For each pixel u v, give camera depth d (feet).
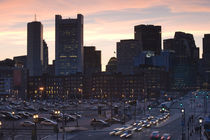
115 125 322.34
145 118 380.99
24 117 370.32
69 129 267.59
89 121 352.90
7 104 610.24
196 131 276.00
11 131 263.08
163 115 408.67
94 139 234.99
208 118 280.72
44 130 272.10
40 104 618.03
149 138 240.73
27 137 237.86
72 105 599.57
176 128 302.86
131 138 240.94
